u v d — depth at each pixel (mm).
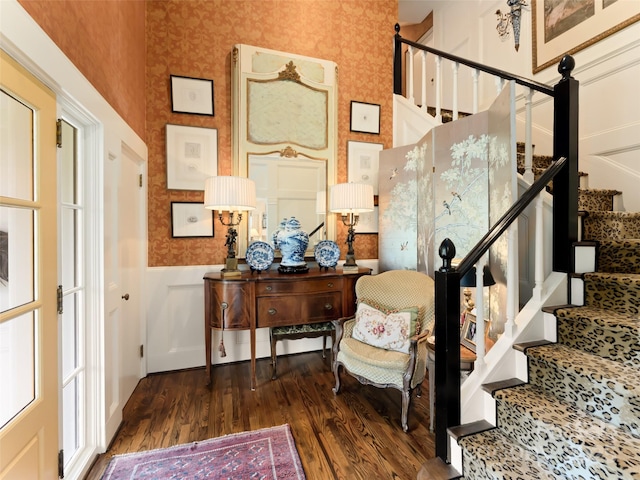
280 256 2941
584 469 1065
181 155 2699
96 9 1633
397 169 3039
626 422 1133
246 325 2406
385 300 2424
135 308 2402
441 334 1429
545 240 1925
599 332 1402
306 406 2152
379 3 3348
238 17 2850
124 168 2141
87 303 1647
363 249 3285
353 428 1901
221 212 2607
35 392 1175
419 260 2832
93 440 1661
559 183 1777
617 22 2492
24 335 1144
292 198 2963
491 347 1775
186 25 2709
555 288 1699
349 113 3221
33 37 1080
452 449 1402
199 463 1604
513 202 1670
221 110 2812
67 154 1550
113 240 1880
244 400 2229
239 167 2791
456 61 2559
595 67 2652
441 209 2484
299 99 2957
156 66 2645
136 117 2361
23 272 1138
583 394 1267
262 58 2840
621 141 2467
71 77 1327
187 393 2324
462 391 1470
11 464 1034
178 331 2727
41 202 1194
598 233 2016
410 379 1883
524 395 1397
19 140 1101
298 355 3053
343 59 3203
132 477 1513
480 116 2139
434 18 4672
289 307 2502
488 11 3785
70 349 1562
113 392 1851
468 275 1608
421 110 3031
